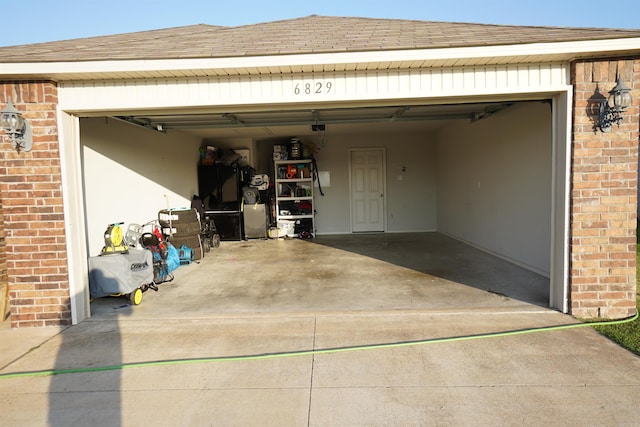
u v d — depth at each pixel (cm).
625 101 362
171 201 821
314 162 1070
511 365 308
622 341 345
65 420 254
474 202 816
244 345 359
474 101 429
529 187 591
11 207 408
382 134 1079
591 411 248
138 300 484
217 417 253
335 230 1095
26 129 402
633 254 397
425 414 250
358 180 1089
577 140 393
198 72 399
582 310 405
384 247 859
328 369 311
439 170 1048
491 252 739
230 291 538
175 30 668
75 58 379
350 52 378
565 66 396
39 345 369
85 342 374
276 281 588
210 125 710
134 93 413
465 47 371
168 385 293
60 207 410
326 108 446
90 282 455
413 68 406
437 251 791
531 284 529
